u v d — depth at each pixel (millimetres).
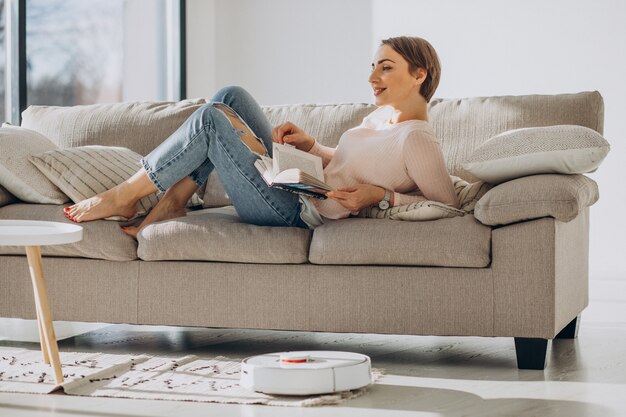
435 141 2799
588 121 3055
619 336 3242
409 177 2838
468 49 5547
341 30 5957
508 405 2186
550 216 2543
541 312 2551
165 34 6086
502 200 2559
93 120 3555
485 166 2727
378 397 2273
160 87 6035
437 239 2607
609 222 5188
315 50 6027
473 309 2605
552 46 5340
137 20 5789
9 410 2158
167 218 2961
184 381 2428
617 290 4527
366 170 2855
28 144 3154
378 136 2885
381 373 2531
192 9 6152
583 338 3199
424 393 2314
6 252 2992
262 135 3176
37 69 4973
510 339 3141
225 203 3434
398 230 2654
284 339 3162
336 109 3369
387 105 2961
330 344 3059
